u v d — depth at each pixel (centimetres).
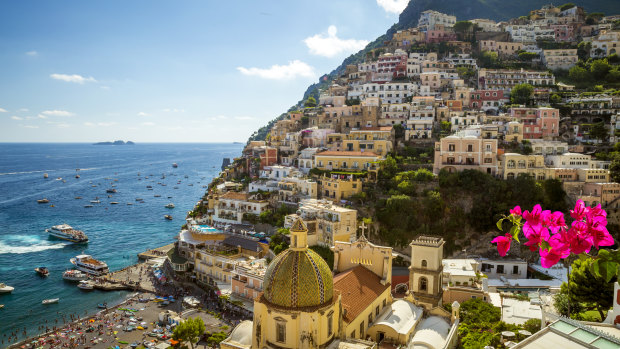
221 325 9375
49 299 11631
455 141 14238
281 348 4634
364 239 6562
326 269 4894
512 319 7375
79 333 9625
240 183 17725
